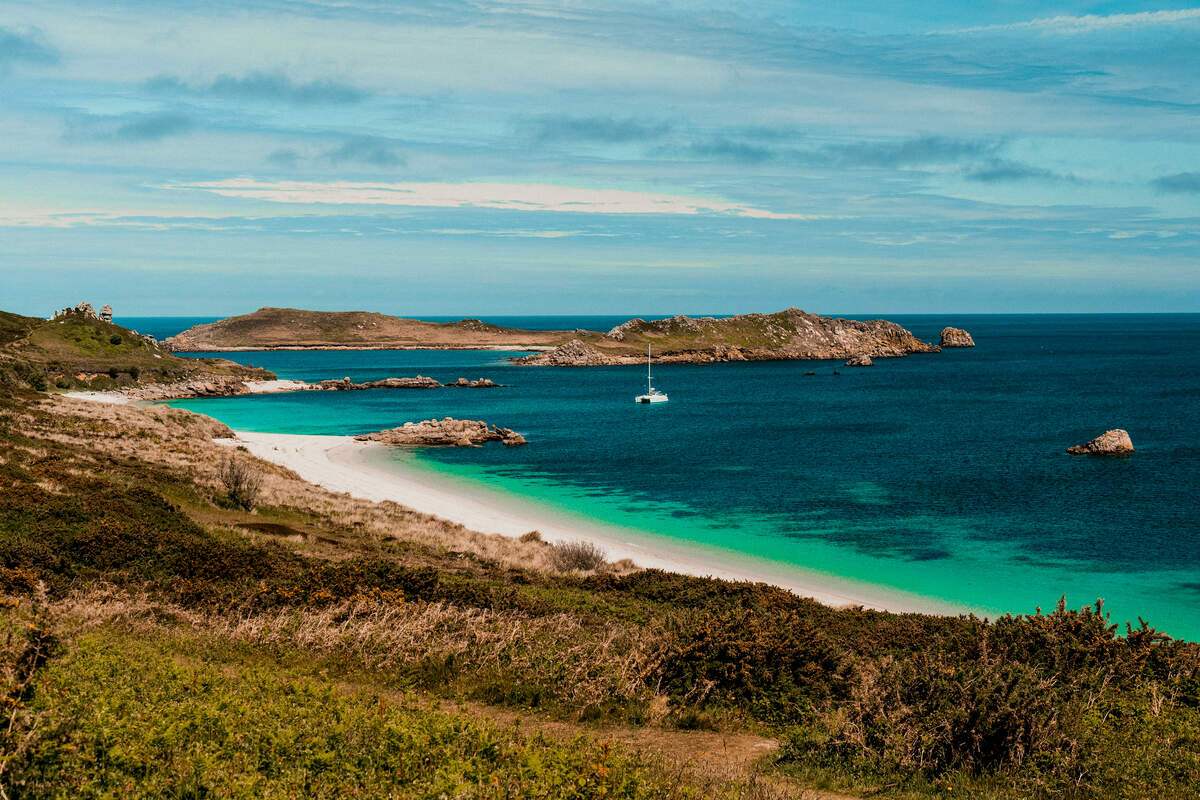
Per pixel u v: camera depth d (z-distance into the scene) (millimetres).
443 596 22797
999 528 51312
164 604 20000
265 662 16203
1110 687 14859
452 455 83500
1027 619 18219
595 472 73312
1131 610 35719
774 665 16312
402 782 9102
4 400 58062
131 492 31359
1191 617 34875
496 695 15344
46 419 54156
